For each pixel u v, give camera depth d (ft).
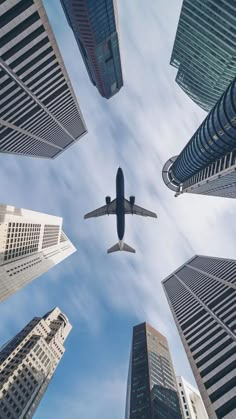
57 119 308.40
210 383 130.31
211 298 233.55
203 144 291.58
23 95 206.69
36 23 145.69
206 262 387.96
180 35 333.83
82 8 335.88
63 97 255.29
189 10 283.79
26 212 407.64
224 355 142.41
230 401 113.29
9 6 131.44
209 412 116.67
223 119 226.99
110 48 451.53
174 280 398.42
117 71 536.01
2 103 199.82
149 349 399.24
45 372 362.53
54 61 185.26
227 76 333.21
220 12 252.21
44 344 380.99
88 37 402.93
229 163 264.52
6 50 151.84
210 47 309.83
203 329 185.16
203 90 401.08
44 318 454.40
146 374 341.62
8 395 293.02
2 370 318.45
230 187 311.06
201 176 365.40
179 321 225.15
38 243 459.73
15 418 290.76
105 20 379.35
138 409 293.64
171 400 313.12
